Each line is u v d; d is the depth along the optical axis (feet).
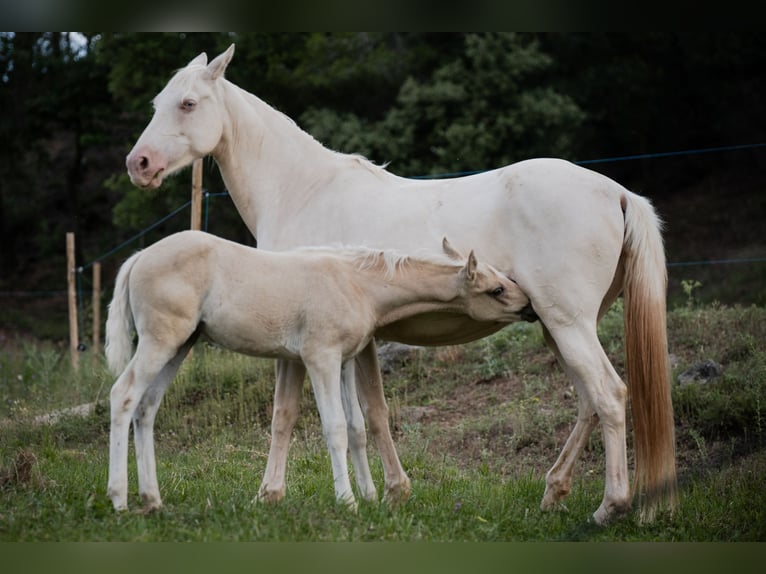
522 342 38.24
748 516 22.72
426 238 22.40
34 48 98.37
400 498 22.54
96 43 86.17
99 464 27.61
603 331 37.42
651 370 21.88
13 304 93.71
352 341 21.36
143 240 89.66
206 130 24.25
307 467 28.12
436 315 23.16
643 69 83.76
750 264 71.67
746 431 28.66
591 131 84.53
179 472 26.71
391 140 71.36
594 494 25.08
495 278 21.72
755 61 85.51
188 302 20.03
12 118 97.81
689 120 89.15
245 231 76.33
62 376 41.39
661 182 90.07
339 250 21.95
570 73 83.87
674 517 22.20
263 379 36.52
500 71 72.18
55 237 100.58
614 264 21.99
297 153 24.71
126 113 98.78
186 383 36.94
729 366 32.94
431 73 78.33
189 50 75.51
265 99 77.66
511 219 22.08
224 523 19.13
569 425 31.55
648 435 21.85
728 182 87.71
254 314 20.56
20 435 32.37
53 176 105.50
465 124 71.26
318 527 19.02
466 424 32.55
